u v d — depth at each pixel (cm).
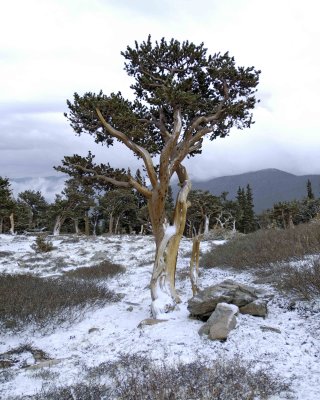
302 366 585
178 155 1101
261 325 785
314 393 482
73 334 939
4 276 1418
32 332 946
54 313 1003
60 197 5025
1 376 671
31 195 6244
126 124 1070
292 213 4878
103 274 1761
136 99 1244
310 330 754
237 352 659
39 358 780
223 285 910
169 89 1009
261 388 486
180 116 1082
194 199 5209
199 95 1124
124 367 626
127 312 1098
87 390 529
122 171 1142
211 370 539
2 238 4034
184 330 816
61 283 1352
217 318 777
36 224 6450
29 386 612
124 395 492
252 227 7538
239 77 1160
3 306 977
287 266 1201
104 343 839
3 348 862
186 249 2592
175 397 463
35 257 2702
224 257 1759
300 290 934
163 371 546
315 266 987
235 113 1179
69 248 3153
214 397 460
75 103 1088
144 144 1164
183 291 1302
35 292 1111
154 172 1073
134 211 6016
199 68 1188
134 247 3008
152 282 1037
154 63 1191
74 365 703
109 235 4491
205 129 1114
